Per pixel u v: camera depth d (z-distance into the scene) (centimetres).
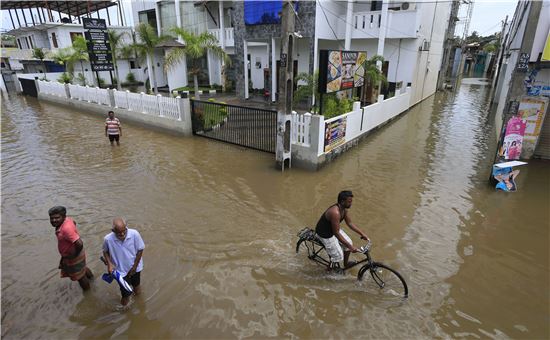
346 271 512
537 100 982
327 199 762
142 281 486
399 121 1656
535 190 815
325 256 543
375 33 1750
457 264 532
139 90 2691
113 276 411
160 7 2595
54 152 1111
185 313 429
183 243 582
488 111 1938
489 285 485
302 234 518
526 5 1139
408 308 438
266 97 1972
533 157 1049
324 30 1717
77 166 973
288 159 939
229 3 2338
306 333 400
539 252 567
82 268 452
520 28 1252
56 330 405
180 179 873
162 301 449
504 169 815
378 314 429
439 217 682
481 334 400
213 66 2553
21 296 459
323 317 423
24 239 599
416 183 859
